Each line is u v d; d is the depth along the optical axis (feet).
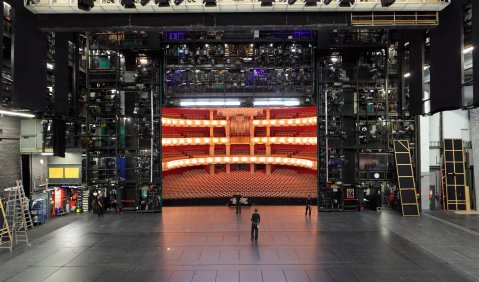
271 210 94.84
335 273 49.85
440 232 72.38
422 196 96.17
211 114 102.06
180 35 95.71
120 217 88.17
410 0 61.82
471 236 69.31
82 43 98.32
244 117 102.17
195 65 96.48
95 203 92.43
